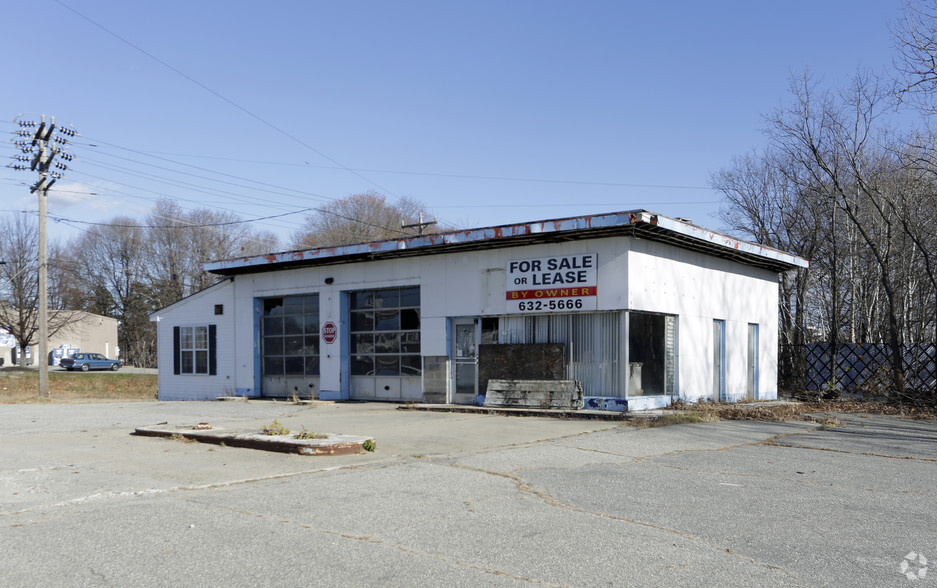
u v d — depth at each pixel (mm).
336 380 20531
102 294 73875
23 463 9352
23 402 23016
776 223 30641
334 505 6793
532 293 16547
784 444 11164
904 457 9969
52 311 62438
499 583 4637
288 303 22109
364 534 5766
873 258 27016
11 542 5582
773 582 4691
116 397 30734
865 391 21875
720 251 17984
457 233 16766
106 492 7449
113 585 4613
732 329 19594
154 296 70812
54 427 13609
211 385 23500
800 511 6660
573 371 15992
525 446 10820
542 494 7336
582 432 12531
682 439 11625
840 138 22203
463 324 18016
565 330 16203
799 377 24406
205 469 8805
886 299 28734
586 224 14844
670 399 16719
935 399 17703
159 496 7301
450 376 18031
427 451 10328
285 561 5070
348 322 20656
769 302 21672
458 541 5574
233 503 6891
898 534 5887
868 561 5156
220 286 23438
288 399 21188
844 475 8539
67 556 5207
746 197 31453
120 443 11188
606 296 15445
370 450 10219
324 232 61562
